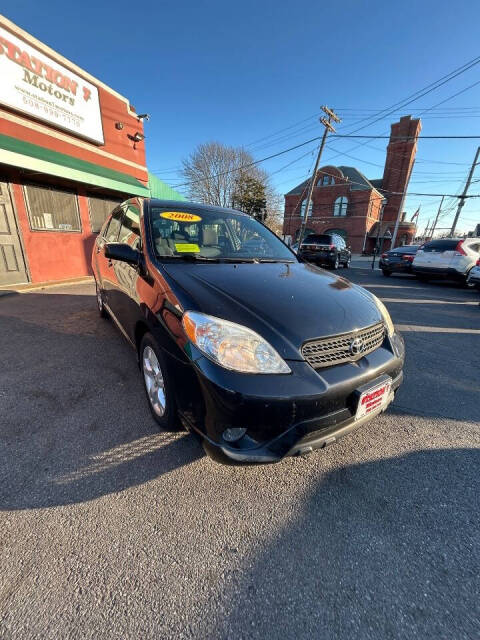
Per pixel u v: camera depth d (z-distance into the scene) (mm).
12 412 2273
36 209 6672
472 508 1628
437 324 5203
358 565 1327
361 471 1863
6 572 1234
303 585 1243
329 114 18312
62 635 1042
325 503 1634
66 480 1696
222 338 1481
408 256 11805
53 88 6359
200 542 1402
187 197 34188
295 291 1959
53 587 1191
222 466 1842
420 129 36469
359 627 1107
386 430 2271
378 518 1556
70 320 4391
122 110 8438
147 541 1395
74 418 2229
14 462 1804
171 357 1646
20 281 6520
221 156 32906
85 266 7852
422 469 1895
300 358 1526
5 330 3932
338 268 15680
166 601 1166
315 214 38156
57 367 2996
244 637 1069
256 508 1589
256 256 2715
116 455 1891
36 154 5668
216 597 1188
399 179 36656
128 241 2713
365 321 1853
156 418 2127
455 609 1173
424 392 2855
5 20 5402
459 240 9570
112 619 1100
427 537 1461
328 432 1582
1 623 1067
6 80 5492
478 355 3824
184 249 2398
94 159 7695
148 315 1921
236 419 1401
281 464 1894
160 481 1724
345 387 1571
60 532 1412
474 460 1985
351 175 37281
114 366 3045
